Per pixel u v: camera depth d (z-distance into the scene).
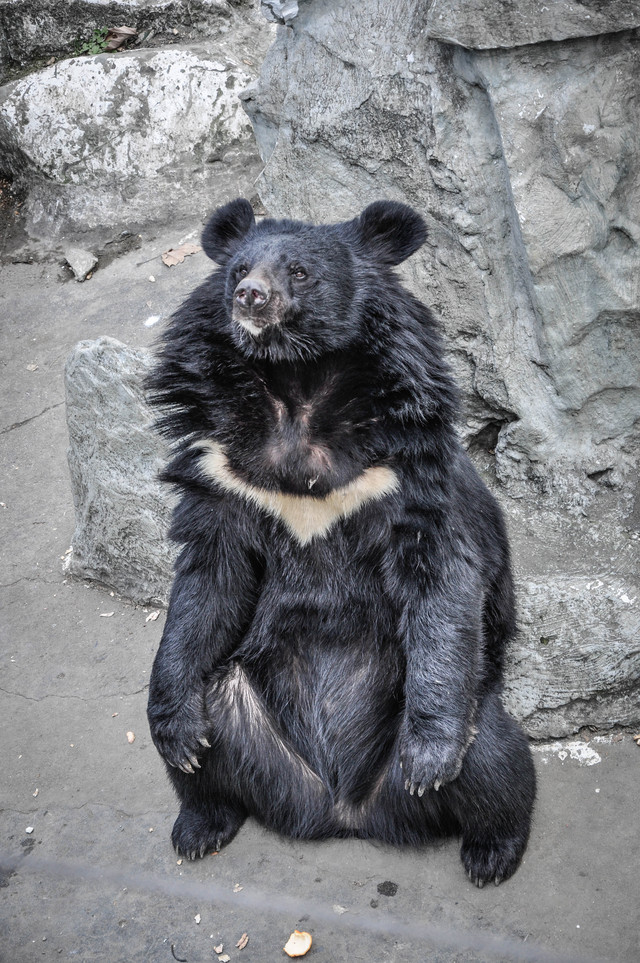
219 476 7.42
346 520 7.34
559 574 9.06
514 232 9.22
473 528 7.64
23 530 11.90
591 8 8.15
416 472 7.14
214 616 7.75
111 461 10.41
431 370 7.21
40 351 14.47
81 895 7.72
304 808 7.91
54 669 10.00
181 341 7.44
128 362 10.15
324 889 7.57
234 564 7.70
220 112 16.33
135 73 16.33
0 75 17.84
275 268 6.91
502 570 8.10
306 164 10.76
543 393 9.69
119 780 8.73
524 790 7.47
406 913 7.32
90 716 9.41
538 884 7.46
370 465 7.26
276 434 7.38
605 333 9.28
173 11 17.30
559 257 8.95
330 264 7.14
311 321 6.98
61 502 12.25
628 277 9.09
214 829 7.98
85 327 14.62
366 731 7.81
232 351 7.29
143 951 7.24
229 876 7.75
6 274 15.98
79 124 16.36
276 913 7.42
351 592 7.55
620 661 8.49
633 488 9.66
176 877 7.79
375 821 7.82
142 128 16.31
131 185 16.27
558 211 8.85
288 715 7.95
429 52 9.30
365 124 9.98
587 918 7.17
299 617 7.73
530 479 9.98
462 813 7.44
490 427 10.43
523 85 8.65
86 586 11.05
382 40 9.69
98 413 10.35
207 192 16.23
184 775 7.79
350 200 10.53
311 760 7.95
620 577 8.94
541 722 8.61
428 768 7.01
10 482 12.59
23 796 8.66
